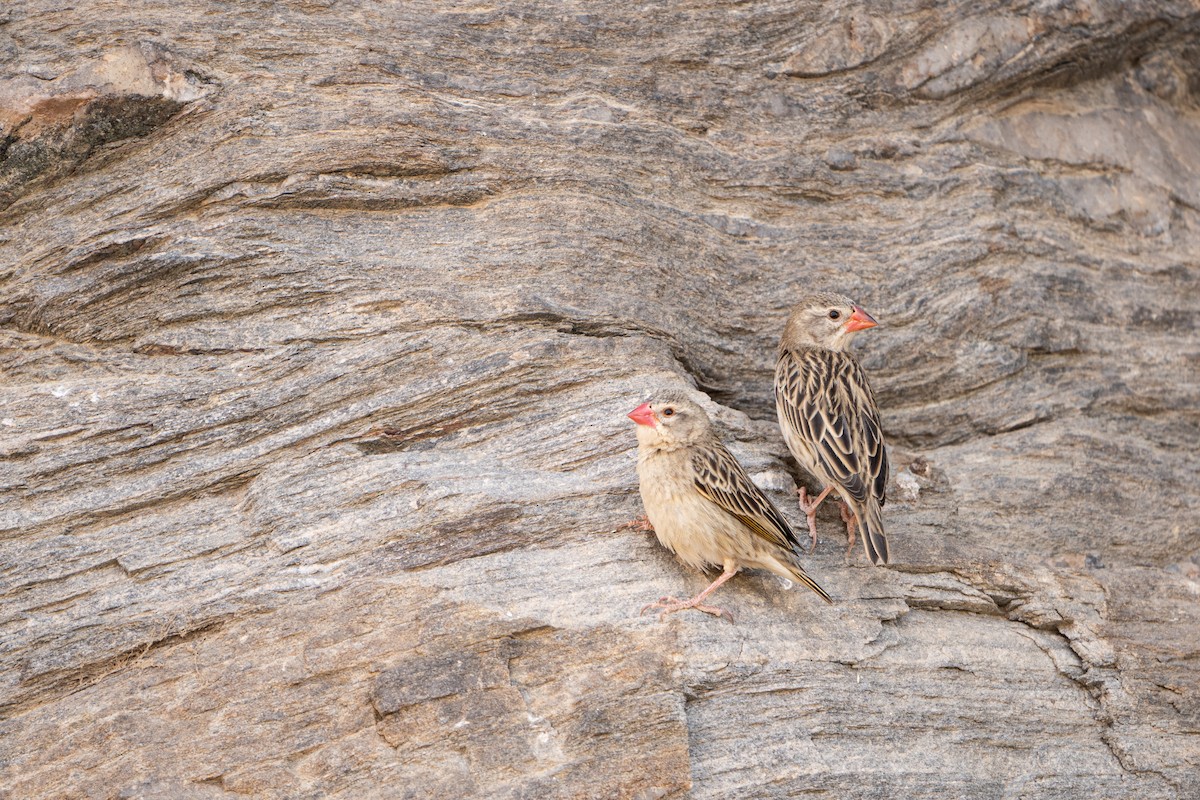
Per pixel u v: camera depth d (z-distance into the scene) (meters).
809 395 12.52
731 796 10.09
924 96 15.81
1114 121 16.69
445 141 13.58
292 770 10.18
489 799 9.84
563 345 12.84
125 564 11.37
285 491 11.71
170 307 12.74
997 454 14.57
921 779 10.88
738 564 11.15
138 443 12.02
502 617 10.69
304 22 13.79
